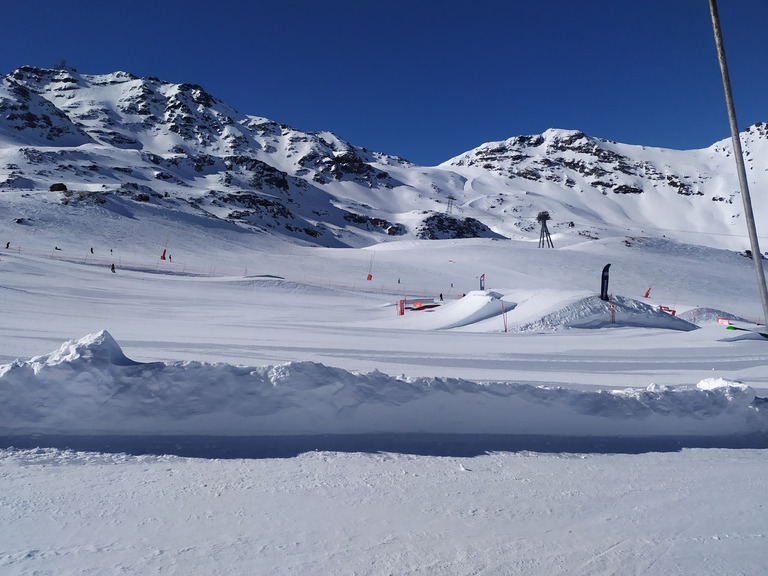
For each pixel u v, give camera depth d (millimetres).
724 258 95188
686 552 3066
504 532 3195
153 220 85688
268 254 79438
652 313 26562
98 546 2748
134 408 4309
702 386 6391
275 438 4469
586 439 5070
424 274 73812
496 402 5035
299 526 3092
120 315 25172
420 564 2771
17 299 26375
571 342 20703
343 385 4719
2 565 2525
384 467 4098
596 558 2953
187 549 2768
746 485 4191
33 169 125062
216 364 4617
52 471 3633
